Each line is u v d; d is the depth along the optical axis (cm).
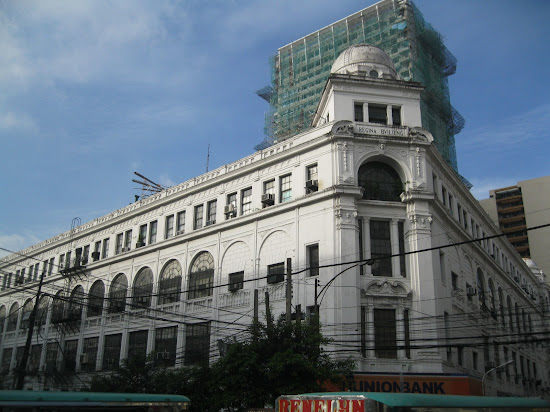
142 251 4409
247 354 2284
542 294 7156
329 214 3222
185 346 3800
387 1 6334
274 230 3506
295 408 1427
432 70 6253
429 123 5950
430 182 3456
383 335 3038
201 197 4141
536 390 5578
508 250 5831
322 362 2408
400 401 1258
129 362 3102
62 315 4844
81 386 4347
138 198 5247
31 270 5759
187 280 3975
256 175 3781
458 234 3947
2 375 5134
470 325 3456
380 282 3108
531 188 9712
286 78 7094
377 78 3581
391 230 3269
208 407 2486
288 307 2458
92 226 5081
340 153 3316
